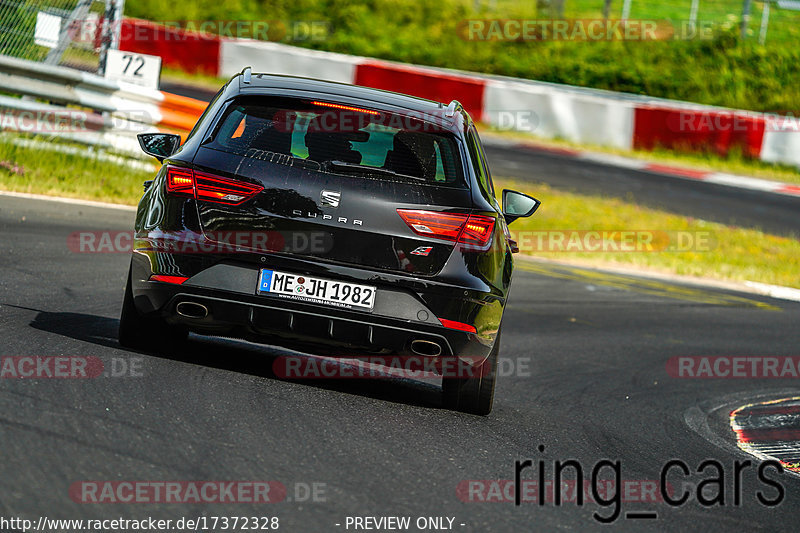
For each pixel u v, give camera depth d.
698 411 26.44
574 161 85.94
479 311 18.02
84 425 14.07
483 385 19.69
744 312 45.53
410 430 17.36
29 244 31.34
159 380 17.41
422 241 17.64
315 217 17.45
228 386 17.95
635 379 29.88
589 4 121.00
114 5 51.09
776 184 87.88
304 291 17.47
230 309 17.56
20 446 12.70
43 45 50.03
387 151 18.20
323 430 16.16
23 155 44.00
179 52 98.00
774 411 27.69
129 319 19.19
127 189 45.03
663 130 93.25
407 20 118.25
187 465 13.22
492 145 87.50
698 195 79.00
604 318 39.91
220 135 18.08
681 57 113.00
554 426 20.89
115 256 32.69
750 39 114.94
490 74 111.81
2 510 10.73
